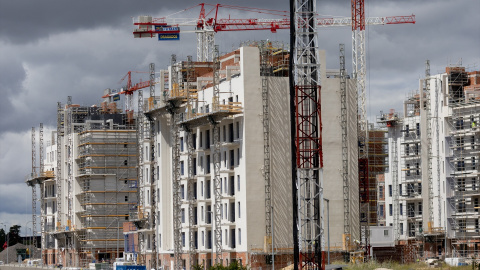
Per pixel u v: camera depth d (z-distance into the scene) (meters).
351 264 186.50
